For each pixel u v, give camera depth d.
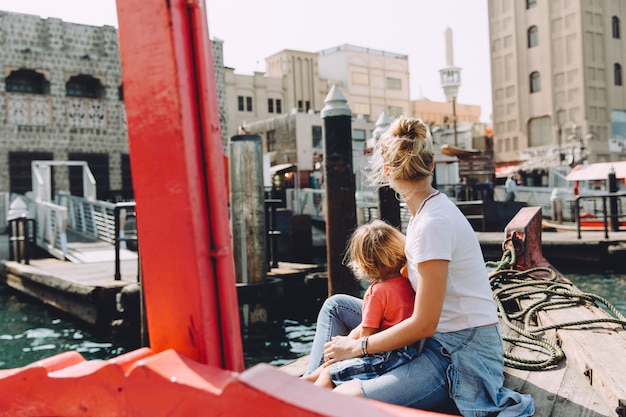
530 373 3.03
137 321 7.88
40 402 1.60
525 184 35.81
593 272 12.90
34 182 15.40
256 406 1.19
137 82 1.45
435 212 2.14
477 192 24.17
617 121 36.25
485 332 2.23
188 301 1.42
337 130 6.81
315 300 9.60
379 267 2.47
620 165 17.56
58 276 9.36
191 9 1.42
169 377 1.32
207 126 1.43
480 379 2.18
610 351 2.92
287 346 7.52
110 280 8.88
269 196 21.17
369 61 51.09
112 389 1.43
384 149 2.28
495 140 39.84
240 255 7.98
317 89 45.22
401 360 2.21
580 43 34.84
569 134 35.50
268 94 42.47
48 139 24.45
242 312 7.78
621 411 2.29
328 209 6.86
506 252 5.79
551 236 14.23
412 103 55.78
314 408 1.14
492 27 39.72
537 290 4.46
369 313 2.39
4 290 12.30
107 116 25.92
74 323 9.04
